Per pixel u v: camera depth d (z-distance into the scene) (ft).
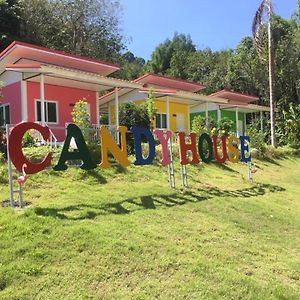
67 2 131.64
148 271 21.84
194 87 107.14
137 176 44.83
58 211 28.53
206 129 81.00
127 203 33.24
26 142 49.39
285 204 44.21
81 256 22.21
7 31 112.16
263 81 144.25
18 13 115.24
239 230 31.37
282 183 58.49
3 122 68.80
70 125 33.04
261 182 55.57
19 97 66.23
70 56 71.41
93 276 20.68
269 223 34.99
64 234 24.07
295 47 138.82
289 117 109.70
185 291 20.34
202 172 54.39
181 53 194.39
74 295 19.12
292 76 139.85
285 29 141.59
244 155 54.90
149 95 76.95
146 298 19.44
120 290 19.95
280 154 85.25
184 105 100.83
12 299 18.43
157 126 92.53
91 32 136.87
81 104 57.06
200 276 21.91
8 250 21.80
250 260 25.50
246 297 20.63
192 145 45.14
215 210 35.94
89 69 77.41
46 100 68.08
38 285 19.52
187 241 26.58
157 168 49.37
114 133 48.85
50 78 64.08
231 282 21.67
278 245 29.55
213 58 176.35
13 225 24.44
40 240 23.08
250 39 149.18
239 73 150.10
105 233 25.22
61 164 32.17
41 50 67.67
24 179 29.07
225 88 154.30
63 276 20.39
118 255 22.75
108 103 90.68
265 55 105.70
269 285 22.22
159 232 27.27
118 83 70.38
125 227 26.99
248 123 145.79
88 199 32.89
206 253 25.20
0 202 30.14
